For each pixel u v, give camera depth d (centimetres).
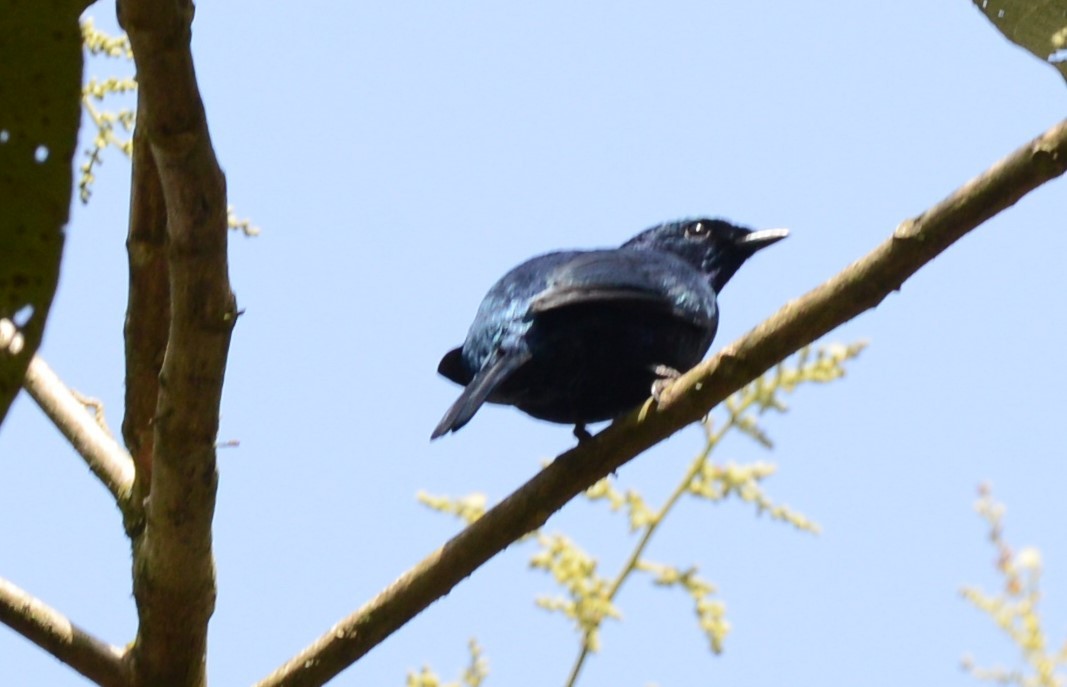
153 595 910
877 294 852
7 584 920
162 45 678
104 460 1040
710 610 1050
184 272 777
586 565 1052
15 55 521
